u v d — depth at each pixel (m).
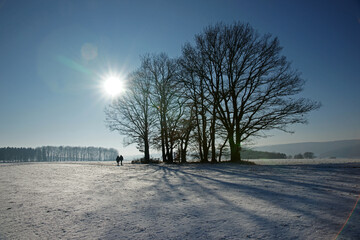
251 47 21.77
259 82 21.41
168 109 27.41
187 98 23.55
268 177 9.74
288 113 20.00
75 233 3.32
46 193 6.68
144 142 30.34
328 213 3.98
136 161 30.53
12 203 5.38
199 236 3.04
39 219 4.07
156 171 14.36
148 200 5.50
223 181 8.69
